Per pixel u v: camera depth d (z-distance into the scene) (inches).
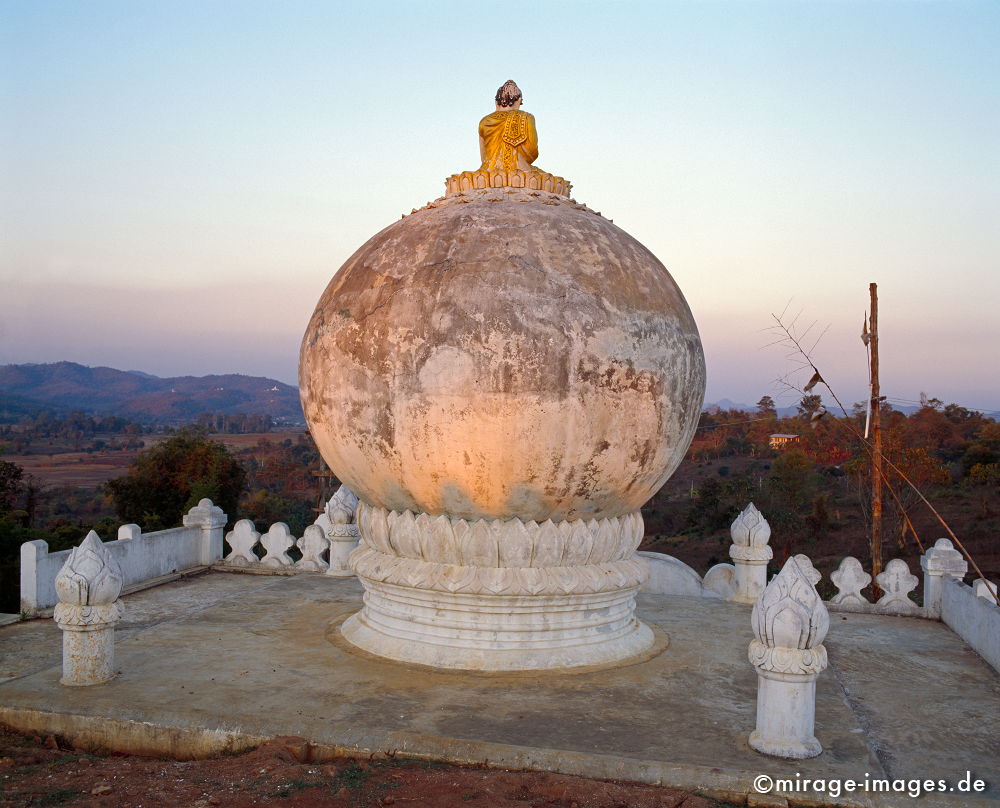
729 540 1441.9
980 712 322.7
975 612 405.1
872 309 775.7
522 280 331.0
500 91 425.4
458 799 236.5
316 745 277.7
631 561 385.7
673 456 366.0
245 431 6358.3
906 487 1386.6
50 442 5590.6
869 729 303.6
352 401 343.9
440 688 326.0
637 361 338.0
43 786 249.1
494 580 345.7
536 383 320.8
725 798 250.2
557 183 408.2
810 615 266.1
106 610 322.7
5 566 772.0
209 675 336.8
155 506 1357.0
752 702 319.9
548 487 335.9
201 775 257.8
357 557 389.1
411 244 355.3
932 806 244.8
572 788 247.9
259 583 527.5
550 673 346.6
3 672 354.0
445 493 341.1
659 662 366.9
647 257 377.7
